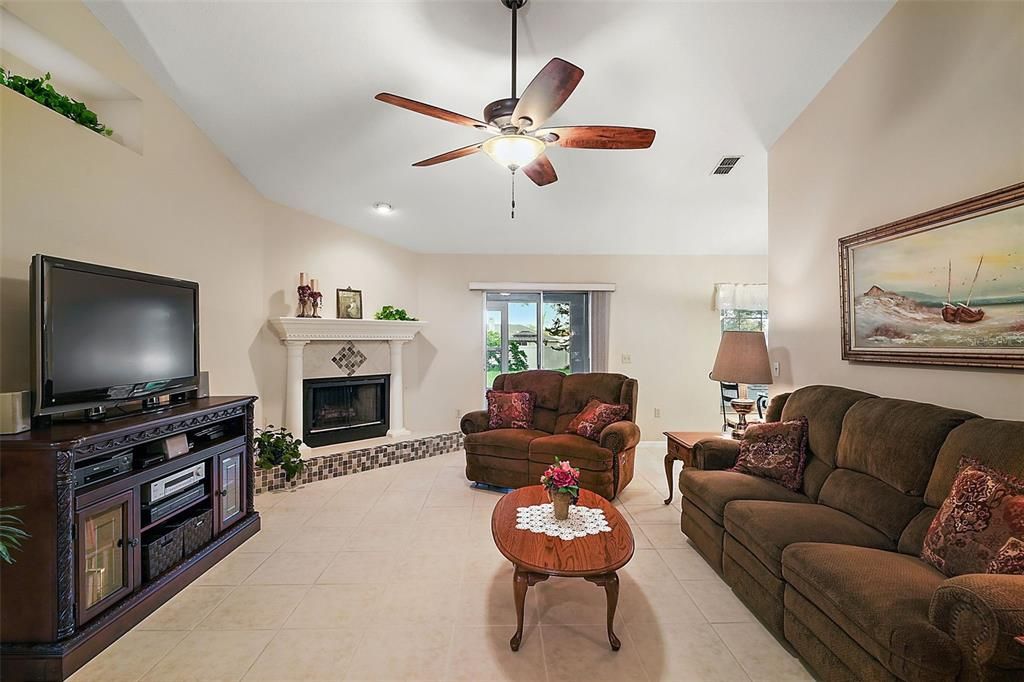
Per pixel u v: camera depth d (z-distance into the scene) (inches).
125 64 103.3
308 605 86.1
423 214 179.0
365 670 68.9
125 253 104.0
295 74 107.5
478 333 217.9
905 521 71.1
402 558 104.8
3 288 80.9
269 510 134.2
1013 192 65.7
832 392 99.0
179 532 93.0
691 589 92.3
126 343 91.2
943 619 48.1
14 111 82.7
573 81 68.5
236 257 143.5
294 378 164.9
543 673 68.2
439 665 70.0
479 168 149.6
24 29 85.9
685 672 68.6
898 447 75.1
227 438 110.7
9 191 81.9
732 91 111.0
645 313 220.7
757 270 221.5
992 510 56.2
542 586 93.2
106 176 99.2
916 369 83.9
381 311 191.6
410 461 188.4
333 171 146.9
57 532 68.6
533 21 91.4
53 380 76.6
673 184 156.9
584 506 93.0
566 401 164.6
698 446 114.3
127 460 82.4
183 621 81.3
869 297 93.4
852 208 99.4
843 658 58.7
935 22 78.6
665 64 102.8
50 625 68.1
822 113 109.1
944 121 77.2
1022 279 65.2
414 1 88.4
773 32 94.2
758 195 164.4
